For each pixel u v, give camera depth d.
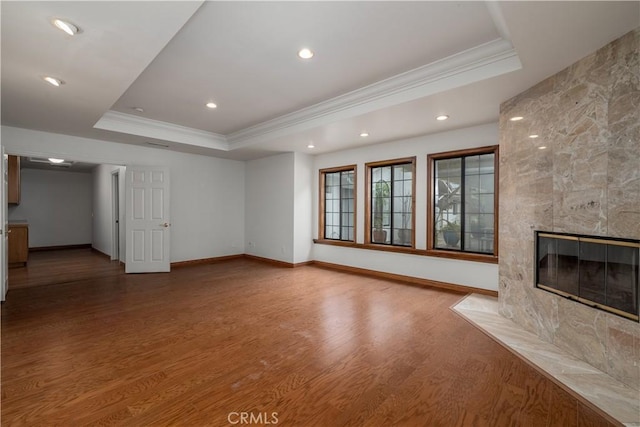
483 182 4.41
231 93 3.69
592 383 2.12
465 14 2.18
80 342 2.74
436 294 4.30
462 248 4.59
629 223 2.06
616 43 2.12
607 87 2.19
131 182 5.59
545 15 1.87
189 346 2.68
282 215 6.47
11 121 4.10
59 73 2.67
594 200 2.30
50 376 2.19
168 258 5.78
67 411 1.81
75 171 8.84
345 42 2.56
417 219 4.93
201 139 5.69
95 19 1.90
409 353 2.57
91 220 9.14
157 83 3.39
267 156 6.74
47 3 1.73
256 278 5.27
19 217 8.10
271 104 4.09
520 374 2.25
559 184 2.62
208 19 2.22
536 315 2.91
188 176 6.46
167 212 5.80
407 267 5.11
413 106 3.44
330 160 6.29
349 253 5.96
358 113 3.77
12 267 6.09
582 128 2.39
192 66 2.98
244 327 3.11
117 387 2.06
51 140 4.73
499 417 1.79
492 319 3.33
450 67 2.89
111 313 3.50
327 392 2.03
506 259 3.34
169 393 2.00
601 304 2.27
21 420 1.73
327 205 6.59
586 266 2.39
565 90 2.54
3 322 3.20
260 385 2.10
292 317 3.40
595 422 1.75
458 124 4.18
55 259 7.02
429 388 2.08
